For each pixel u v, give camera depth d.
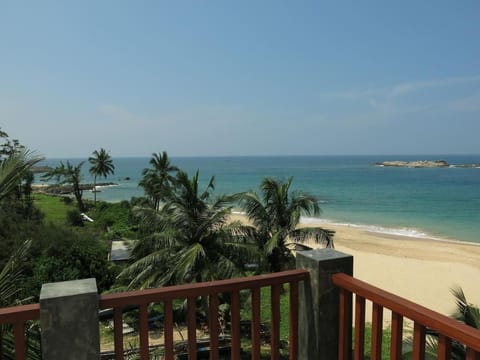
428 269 19.06
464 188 60.41
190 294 2.00
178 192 11.01
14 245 9.16
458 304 5.81
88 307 1.76
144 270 10.14
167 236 10.23
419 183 69.25
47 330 1.70
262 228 12.59
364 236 27.81
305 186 64.69
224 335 9.99
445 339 1.60
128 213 27.86
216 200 11.27
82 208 45.28
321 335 2.24
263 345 9.65
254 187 62.50
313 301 2.25
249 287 2.16
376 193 54.69
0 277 4.14
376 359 2.00
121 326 1.89
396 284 16.97
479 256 21.53
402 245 24.61
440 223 33.06
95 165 50.88
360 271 18.80
